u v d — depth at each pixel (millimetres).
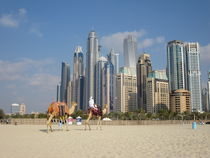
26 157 10984
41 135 22891
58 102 28594
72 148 13641
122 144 15266
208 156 10867
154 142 16312
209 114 152750
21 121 73750
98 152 12188
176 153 11711
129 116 142750
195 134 23703
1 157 11016
